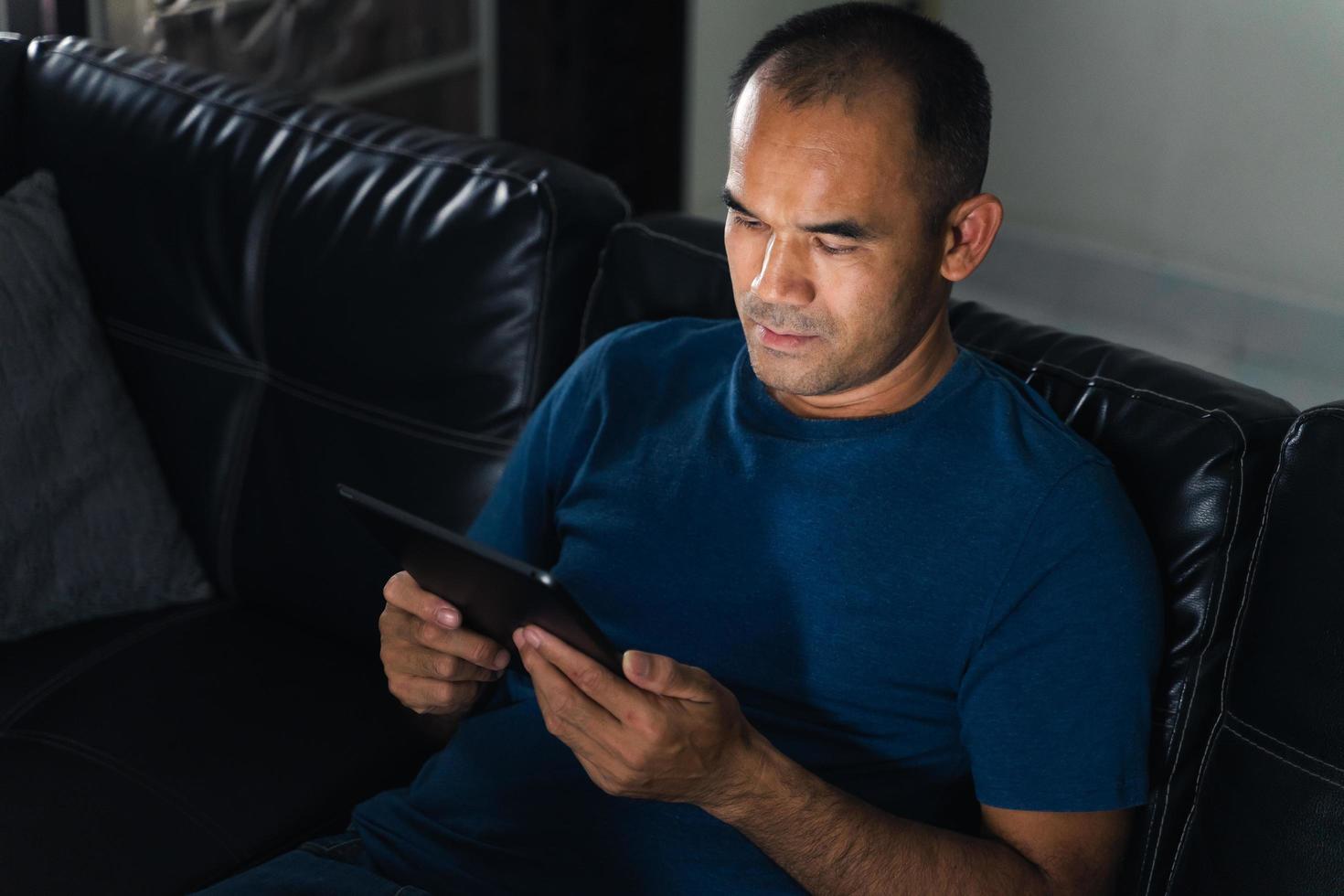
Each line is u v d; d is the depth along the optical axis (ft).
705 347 3.75
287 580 4.88
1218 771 3.12
